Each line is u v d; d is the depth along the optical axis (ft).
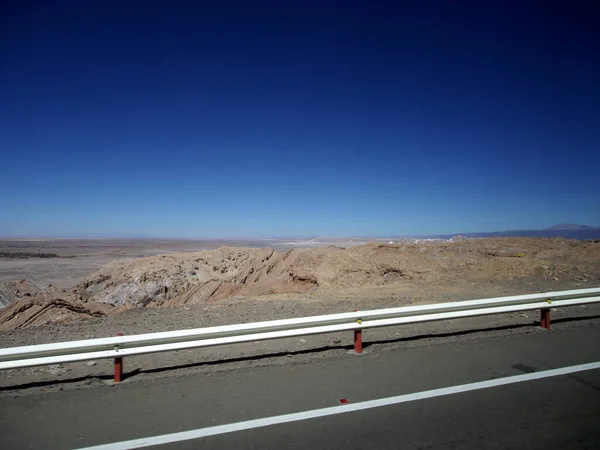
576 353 22.08
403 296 43.01
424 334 26.30
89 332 28.78
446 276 58.75
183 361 21.67
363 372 19.58
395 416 15.25
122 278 99.09
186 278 99.45
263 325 20.47
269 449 13.12
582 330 26.68
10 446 13.33
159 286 95.35
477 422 14.82
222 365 20.81
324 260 68.95
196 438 13.78
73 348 17.84
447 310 24.80
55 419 15.16
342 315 21.97
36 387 18.26
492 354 22.00
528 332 26.30
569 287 44.62
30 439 13.76
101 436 13.93
